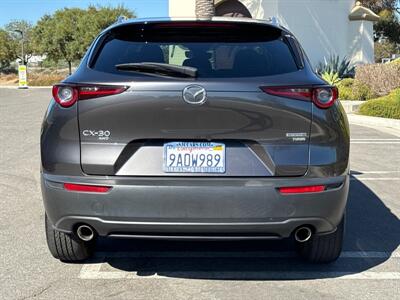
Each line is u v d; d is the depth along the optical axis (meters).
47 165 3.56
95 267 4.26
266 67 3.69
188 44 3.93
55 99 3.59
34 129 12.75
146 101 3.42
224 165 3.45
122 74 3.54
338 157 3.57
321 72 23.62
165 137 3.44
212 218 3.46
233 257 4.52
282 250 4.68
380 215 5.81
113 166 3.44
